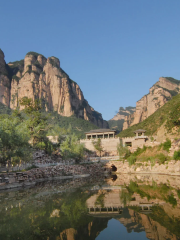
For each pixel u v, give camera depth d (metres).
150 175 57.94
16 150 46.59
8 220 18.77
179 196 27.17
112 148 107.50
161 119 136.88
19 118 92.12
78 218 19.28
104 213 20.78
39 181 50.34
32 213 20.95
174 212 19.78
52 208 22.91
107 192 32.94
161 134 87.06
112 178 58.22
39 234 15.46
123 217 19.34
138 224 17.36
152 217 18.56
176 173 53.22
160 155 62.59
